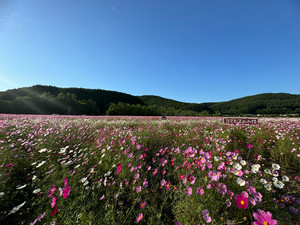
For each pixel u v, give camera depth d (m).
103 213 1.63
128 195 2.05
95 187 2.00
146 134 4.84
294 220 1.42
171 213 1.76
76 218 1.51
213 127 6.73
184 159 2.74
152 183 2.29
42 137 4.43
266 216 1.08
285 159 2.89
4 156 2.89
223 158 2.60
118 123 8.71
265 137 4.32
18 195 2.06
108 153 3.14
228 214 1.43
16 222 1.63
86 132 5.38
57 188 1.96
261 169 2.68
